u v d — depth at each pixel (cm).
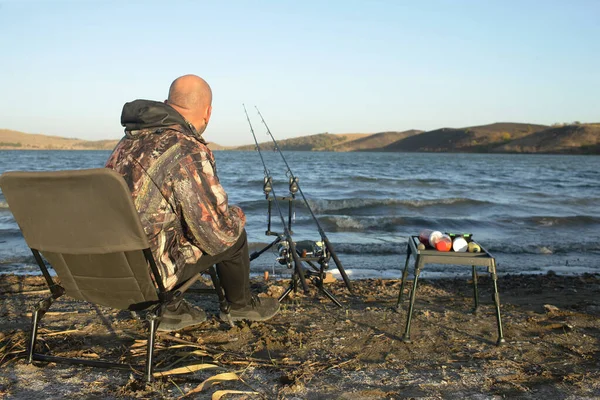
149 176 233
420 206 1547
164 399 236
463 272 707
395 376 271
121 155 240
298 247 381
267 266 710
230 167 4553
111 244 226
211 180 242
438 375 273
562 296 498
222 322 362
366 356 303
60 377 259
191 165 237
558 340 337
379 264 752
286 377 264
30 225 237
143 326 350
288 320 374
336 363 288
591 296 499
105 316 377
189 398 238
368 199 1534
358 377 269
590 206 1609
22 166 4259
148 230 235
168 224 242
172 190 236
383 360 297
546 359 302
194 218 239
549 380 269
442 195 1959
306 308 411
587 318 395
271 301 351
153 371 254
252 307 336
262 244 862
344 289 498
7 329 343
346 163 6056
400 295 412
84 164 4594
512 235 1038
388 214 1385
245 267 313
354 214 1375
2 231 954
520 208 1530
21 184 224
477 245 333
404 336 330
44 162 5138
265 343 320
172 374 263
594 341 337
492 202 1588
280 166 4862
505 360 297
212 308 405
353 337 337
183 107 265
